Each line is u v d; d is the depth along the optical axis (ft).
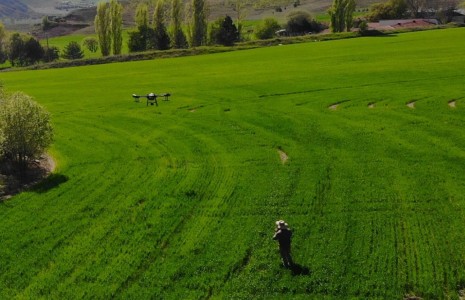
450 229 73.05
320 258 66.85
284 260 65.16
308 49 301.63
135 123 143.95
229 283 62.69
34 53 485.15
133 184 96.68
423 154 104.27
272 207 82.94
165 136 128.57
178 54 334.24
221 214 81.35
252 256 68.54
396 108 140.77
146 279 64.28
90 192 93.86
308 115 139.54
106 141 127.65
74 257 70.54
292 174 97.25
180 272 65.62
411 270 63.46
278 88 179.63
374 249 68.69
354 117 134.51
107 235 76.54
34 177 104.32
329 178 94.58
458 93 153.07
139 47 451.12
